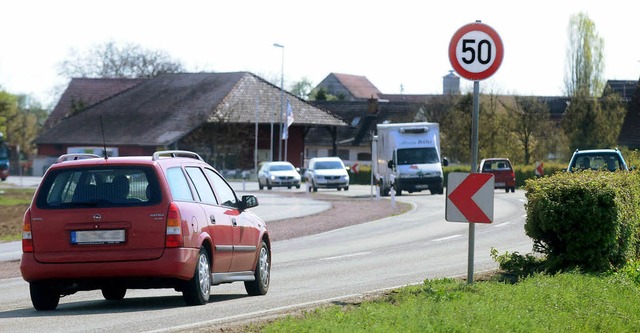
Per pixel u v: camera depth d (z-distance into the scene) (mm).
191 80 153875
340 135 177375
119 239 18328
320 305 18688
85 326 16375
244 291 23125
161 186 18562
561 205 23234
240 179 134375
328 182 96312
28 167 174375
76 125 151875
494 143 130750
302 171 141250
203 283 19125
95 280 18453
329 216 57062
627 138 96438
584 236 23234
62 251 18406
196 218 18984
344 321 14727
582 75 137750
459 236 41562
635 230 25000
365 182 130125
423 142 85250
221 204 20672
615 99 124688
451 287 19562
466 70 19453
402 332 13773
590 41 137500
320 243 39562
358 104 183000
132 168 18719
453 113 135000
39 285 18875
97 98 176750
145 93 154250
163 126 142250
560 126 131000
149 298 21750
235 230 20672
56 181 18781
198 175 20219
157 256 18250
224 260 20047
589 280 21188
